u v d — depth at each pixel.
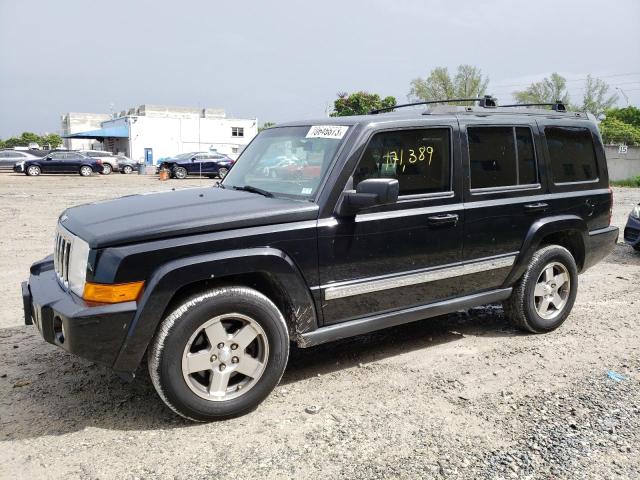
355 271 3.96
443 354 4.70
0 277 7.11
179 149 56.50
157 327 3.34
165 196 4.17
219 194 4.16
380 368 4.40
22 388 3.94
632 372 4.36
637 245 8.90
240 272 3.47
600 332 5.30
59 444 3.24
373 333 5.23
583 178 5.44
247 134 59.62
